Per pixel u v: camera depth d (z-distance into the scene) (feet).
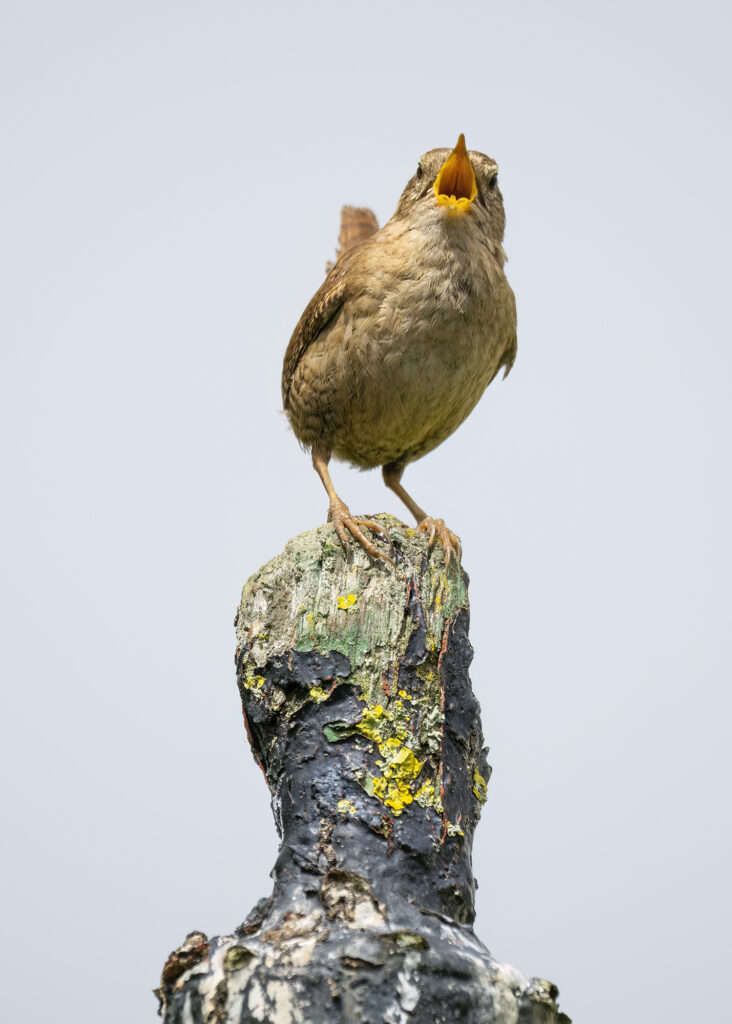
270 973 16.58
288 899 18.42
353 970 16.52
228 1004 16.52
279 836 20.77
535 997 17.43
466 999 16.79
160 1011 17.37
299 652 20.86
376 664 20.81
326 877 18.28
